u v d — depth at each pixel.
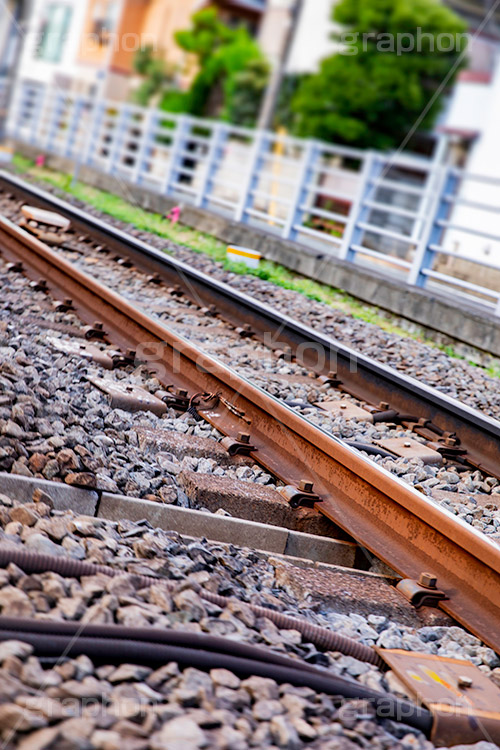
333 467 4.20
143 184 18.91
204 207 15.73
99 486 3.46
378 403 6.15
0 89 33.53
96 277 8.59
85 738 1.92
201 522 3.62
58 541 2.92
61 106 23.55
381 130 31.17
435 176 11.02
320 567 3.61
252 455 4.45
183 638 2.43
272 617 2.86
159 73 39.16
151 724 2.05
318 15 34.19
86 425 4.04
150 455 4.11
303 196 13.34
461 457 5.32
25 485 3.27
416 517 3.70
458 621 3.28
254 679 2.41
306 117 32.12
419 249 10.69
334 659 2.81
